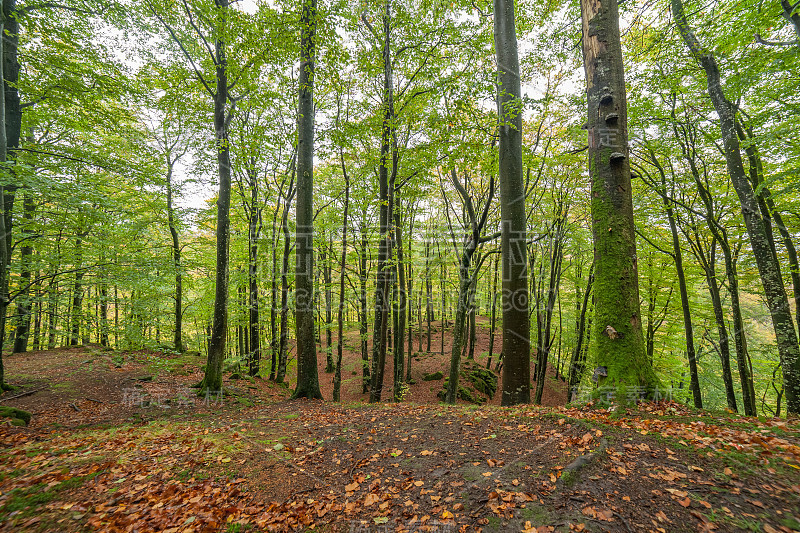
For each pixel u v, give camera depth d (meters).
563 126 12.27
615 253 5.12
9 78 8.34
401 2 9.45
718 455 3.07
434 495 3.15
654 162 9.83
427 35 9.59
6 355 13.51
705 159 9.88
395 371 12.31
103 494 3.62
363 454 4.43
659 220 11.02
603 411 4.68
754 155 8.05
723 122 7.68
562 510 2.61
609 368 5.01
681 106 9.02
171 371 12.20
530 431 4.32
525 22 10.09
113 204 8.49
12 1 8.11
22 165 6.62
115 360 11.38
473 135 8.66
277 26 8.48
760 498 2.44
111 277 9.18
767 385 14.85
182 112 9.98
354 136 10.33
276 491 3.66
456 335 10.80
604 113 5.25
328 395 16.72
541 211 14.35
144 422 7.05
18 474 4.00
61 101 8.94
